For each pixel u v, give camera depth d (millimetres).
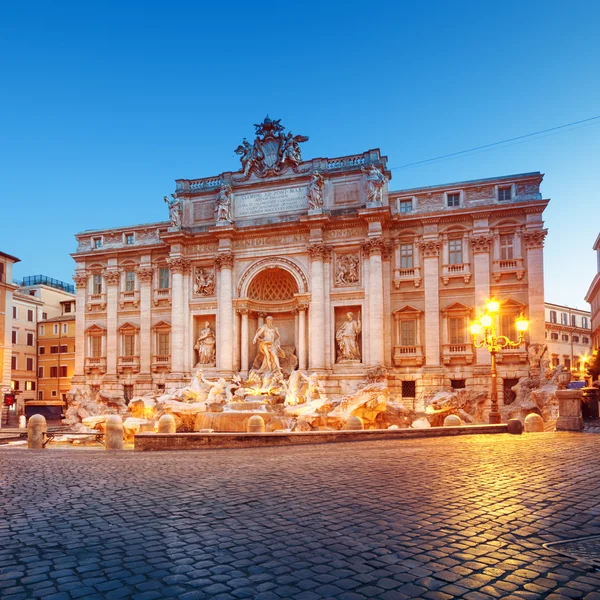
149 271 58781
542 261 47812
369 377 47719
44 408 73062
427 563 8094
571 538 9234
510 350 47625
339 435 25203
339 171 51844
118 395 54906
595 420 32406
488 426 27047
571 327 95500
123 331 59375
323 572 7801
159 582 7523
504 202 48781
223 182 56000
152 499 12672
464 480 14203
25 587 7383
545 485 13469
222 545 9070
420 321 50219
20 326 81125
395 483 13953
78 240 62719
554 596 6883
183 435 24016
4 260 67750
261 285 55562
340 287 50969
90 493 13539
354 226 51281
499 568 7863
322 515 10906
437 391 48594
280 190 53906
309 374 48562
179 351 54469
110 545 9156
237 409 42031
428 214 50281
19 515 11328
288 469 16688
